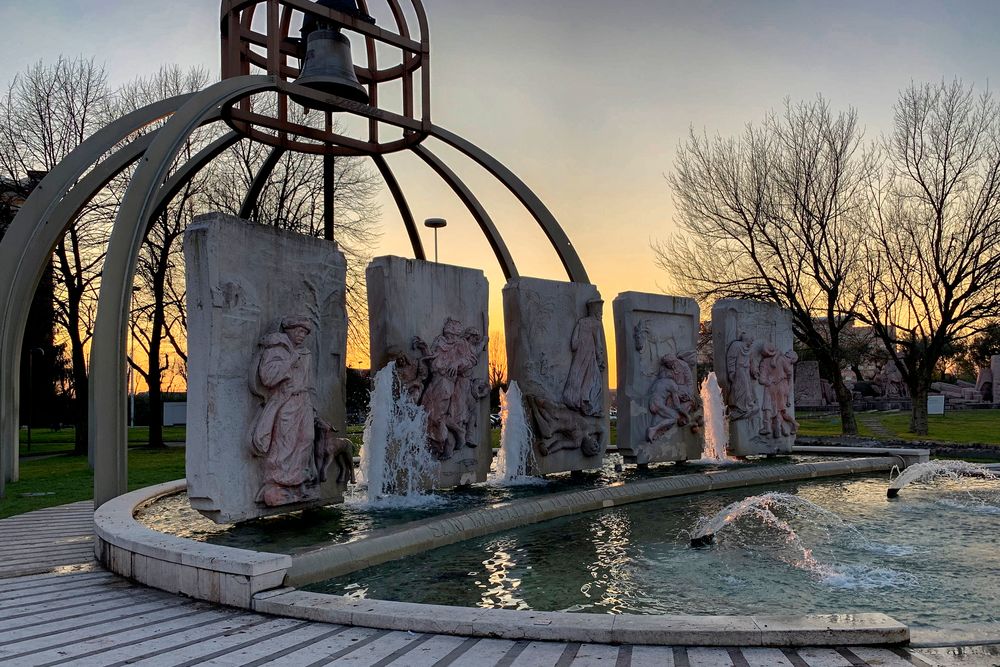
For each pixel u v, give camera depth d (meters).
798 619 4.74
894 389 46.31
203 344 7.94
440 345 11.49
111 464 9.41
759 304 16.84
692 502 11.35
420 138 15.27
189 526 8.80
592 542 8.33
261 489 8.39
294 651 4.48
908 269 24.86
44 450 26.61
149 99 25.44
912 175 24.75
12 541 8.52
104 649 4.54
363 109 14.01
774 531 8.88
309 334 9.11
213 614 5.36
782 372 17.08
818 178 25.16
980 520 9.54
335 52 13.51
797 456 16.92
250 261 8.44
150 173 10.38
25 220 13.33
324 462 9.20
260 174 16.88
